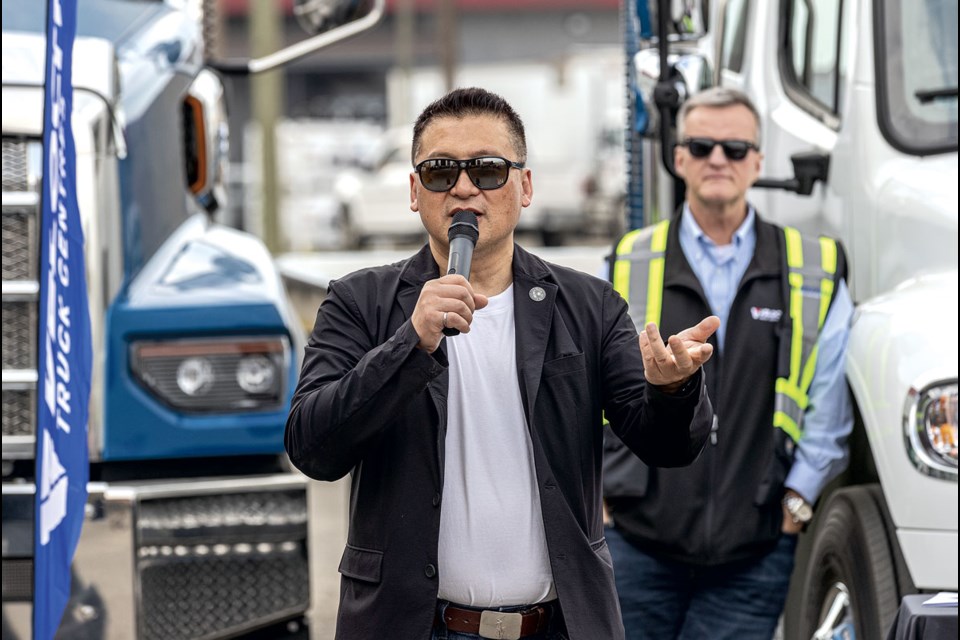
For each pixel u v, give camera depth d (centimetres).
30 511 710
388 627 498
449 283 465
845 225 809
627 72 1032
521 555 502
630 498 722
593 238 4291
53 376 570
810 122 869
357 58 8044
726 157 736
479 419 504
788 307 727
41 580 550
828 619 748
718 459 718
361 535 506
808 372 724
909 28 785
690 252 747
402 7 5966
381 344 500
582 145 4350
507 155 500
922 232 742
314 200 4719
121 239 760
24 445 720
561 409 505
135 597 718
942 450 652
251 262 809
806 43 884
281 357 762
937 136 768
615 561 737
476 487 502
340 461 489
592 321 521
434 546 495
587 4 7906
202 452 751
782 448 718
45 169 555
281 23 7631
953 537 649
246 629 749
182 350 752
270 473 765
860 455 792
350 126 5934
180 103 861
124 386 744
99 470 749
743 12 955
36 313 727
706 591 736
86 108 754
